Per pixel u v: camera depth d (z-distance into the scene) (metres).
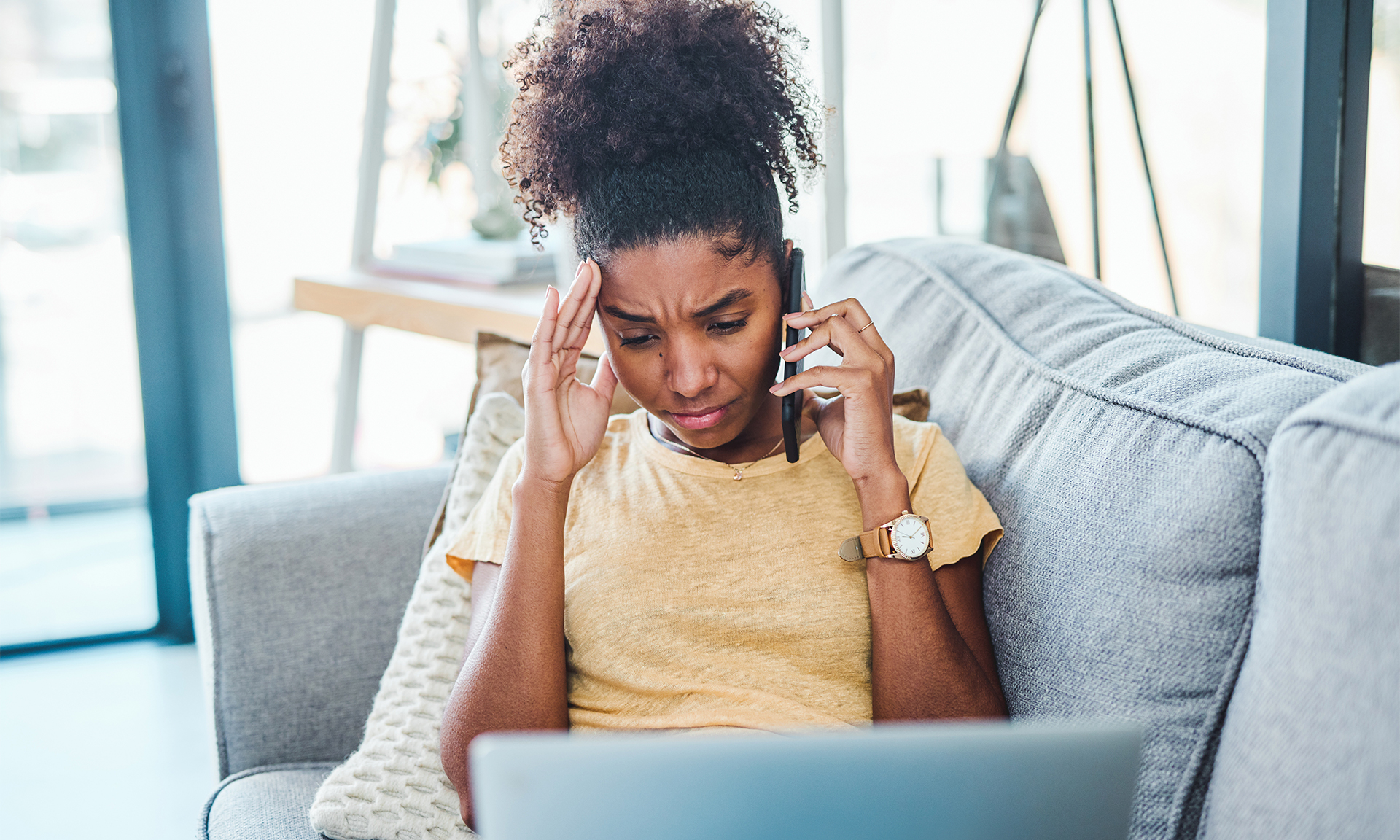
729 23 0.94
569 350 0.97
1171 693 0.77
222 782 1.16
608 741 0.52
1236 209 1.41
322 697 1.24
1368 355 1.25
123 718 2.26
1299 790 0.61
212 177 2.41
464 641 1.08
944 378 1.17
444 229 2.67
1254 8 1.34
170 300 2.44
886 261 1.41
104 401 2.79
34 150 2.48
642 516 0.98
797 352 0.91
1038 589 0.88
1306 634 0.63
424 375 2.89
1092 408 0.92
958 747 0.54
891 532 0.89
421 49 2.57
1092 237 1.71
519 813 0.52
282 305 2.66
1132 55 1.57
